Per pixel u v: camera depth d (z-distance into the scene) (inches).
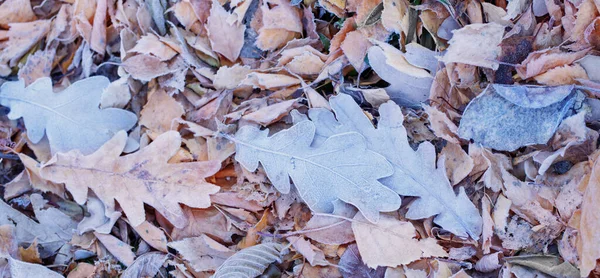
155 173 22.3
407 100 22.2
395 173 21.4
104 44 24.1
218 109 22.8
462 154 21.5
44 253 22.7
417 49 22.0
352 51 22.3
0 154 23.6
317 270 21.6
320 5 22.7
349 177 21.4
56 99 23.4
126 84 23.4
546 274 20.8
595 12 20.9
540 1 21.7
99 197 22.4
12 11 24.5
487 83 22.0
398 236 21.0
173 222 22.2
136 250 22.7
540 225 20.9
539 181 21.1
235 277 21.1
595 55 21.2
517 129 21.1
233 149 22.4
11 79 24.6
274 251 21.8
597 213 20.3
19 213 22.9
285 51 22.6
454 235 21.3
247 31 23.2
